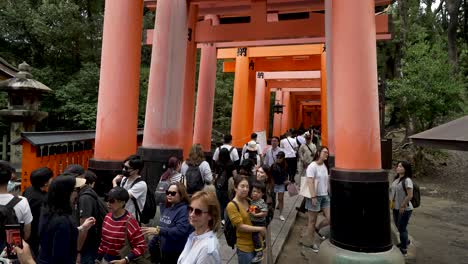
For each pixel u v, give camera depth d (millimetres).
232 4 10930
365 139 4918
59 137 6855
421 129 17688
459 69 22969
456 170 18047
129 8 6480
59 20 15789
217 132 22531
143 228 3582
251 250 3707
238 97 15320
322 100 15070
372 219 4727
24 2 15914
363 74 4977
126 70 6426
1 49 16656
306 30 9234
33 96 9453
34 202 3545
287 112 26250
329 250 4941
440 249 7777
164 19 6824
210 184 5695
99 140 6363
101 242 3561
